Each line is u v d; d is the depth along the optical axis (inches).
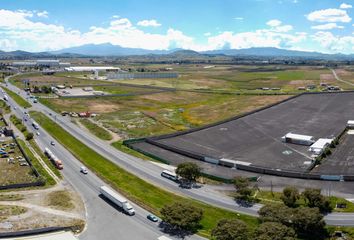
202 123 7682.1
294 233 2999.5
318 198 3686.0
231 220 3115.2
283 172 4616.1
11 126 7116.1
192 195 4097.0
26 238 3129.9
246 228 3009.4
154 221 3503.9
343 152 5551.2
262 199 3986.2
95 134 6683.1
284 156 5408.5
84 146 5905.5
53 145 5974.4
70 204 3855.8
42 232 3267.7
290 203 3759.8
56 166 4965.6
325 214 3602.4
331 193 4062.5
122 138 6456.7
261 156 5418.3
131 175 4672.7
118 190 4202.8
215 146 5944.9
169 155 5492.1
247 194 3961.6
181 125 7495.1
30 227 3324.3
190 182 4466.0
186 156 5452.8
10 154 5511.8
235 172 4778.5
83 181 4517.7
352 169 4815.5
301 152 5585.6
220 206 3821.4
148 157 5408.5
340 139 6259.8
